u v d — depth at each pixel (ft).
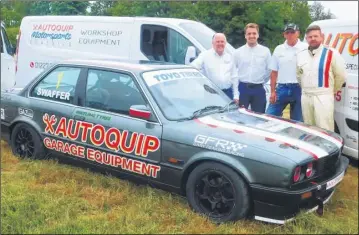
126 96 15.88
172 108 15.23
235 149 13.21
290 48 21.04
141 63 17.42
